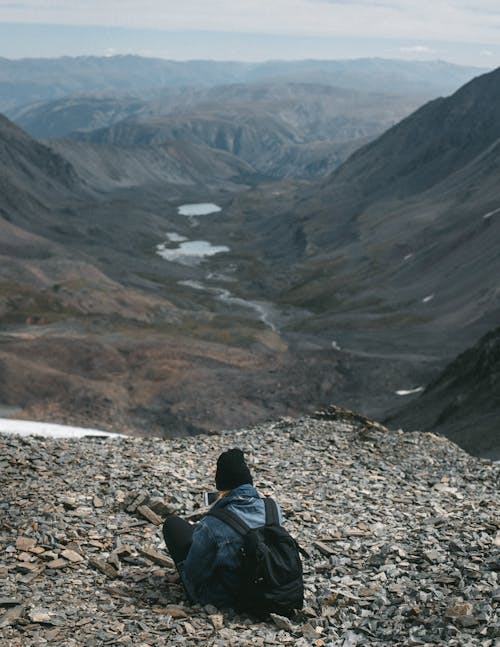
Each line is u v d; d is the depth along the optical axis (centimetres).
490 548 592
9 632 470
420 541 624
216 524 510
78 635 473
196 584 517
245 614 512
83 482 717
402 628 483
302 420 1109
